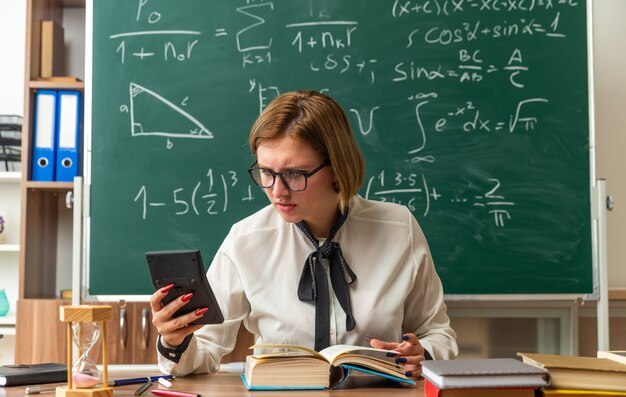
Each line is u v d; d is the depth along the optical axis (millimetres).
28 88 2633
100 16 2596
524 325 2574
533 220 2527
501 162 2541
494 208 2531
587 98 2553
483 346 2578
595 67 2852
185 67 2586
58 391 1183
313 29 2580
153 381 1410
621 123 2836
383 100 2562
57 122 2652
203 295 1313
